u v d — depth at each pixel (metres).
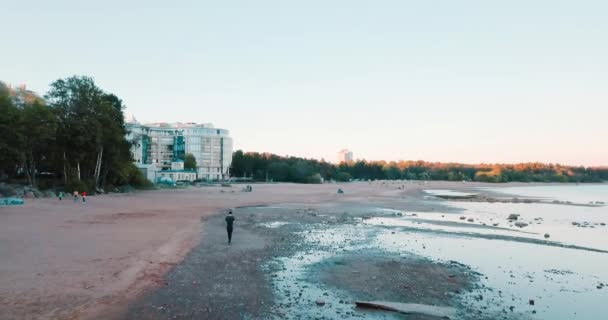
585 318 13.70
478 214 49.34
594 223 41.59
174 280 16.55
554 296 16.12
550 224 40.06
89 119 68.12
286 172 196.62
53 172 77.56
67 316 12.10
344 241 27.69
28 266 17.23
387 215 46.00
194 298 14.38
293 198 73.69
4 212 36.44
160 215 40.19
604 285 17.89
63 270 16.89
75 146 66.56
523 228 36.47
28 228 27.73
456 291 16.30
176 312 12.95
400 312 13.55
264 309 13.50
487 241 28.84
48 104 67.75
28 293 13.85
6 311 12.22
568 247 27.03
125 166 82.44
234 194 82.56
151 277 16.72
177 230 30.12
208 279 16.94
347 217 43.31
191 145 190.88
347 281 17.28
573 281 18.53
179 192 86.81
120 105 82.88
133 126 167.75
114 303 13.42
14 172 72.81
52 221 32.03
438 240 28.91
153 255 20.69
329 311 13.50
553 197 93.56
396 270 19.41
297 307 13.81
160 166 188.88
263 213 45.97
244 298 14.59
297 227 34.53
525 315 13.80
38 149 65.81
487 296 15.83
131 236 26.36
